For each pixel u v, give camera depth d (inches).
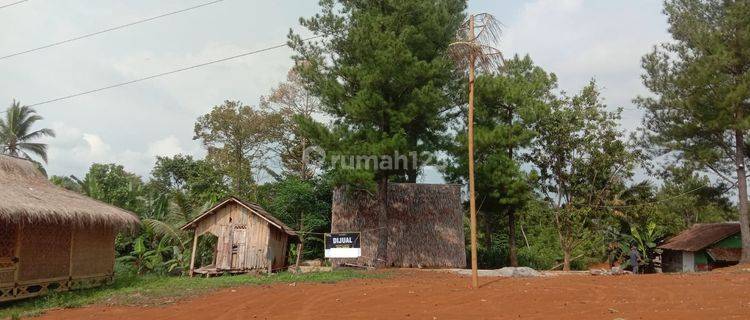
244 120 1496.1
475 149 987.9
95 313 473.7
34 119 1770.4
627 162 1052.5
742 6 905.5
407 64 822.5
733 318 370.3
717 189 1071.6
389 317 410.0
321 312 441.1
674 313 400.8
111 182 1387.8
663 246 1286.9
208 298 540.4
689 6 989.8
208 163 1501.0
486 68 583.8
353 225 967.0
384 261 893.8
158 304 513.7
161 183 1742.1
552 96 1093.1
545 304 462.9
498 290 552.7
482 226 1439.5
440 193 1018.1
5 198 557.9
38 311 495.5
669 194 1224.2
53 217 590.2
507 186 987.9
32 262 609.9
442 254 953.5
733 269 870.4
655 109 1042.7
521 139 997.2
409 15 884.0
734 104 907.4
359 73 841.5
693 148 998.4
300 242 907.4
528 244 1357.0
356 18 878.4
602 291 545.3
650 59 1020.5
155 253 999.0
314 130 854.5
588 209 1060.5
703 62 916.6
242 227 825.5
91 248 713.6
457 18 1010.1
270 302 499.5
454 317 405.1
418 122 932.6
